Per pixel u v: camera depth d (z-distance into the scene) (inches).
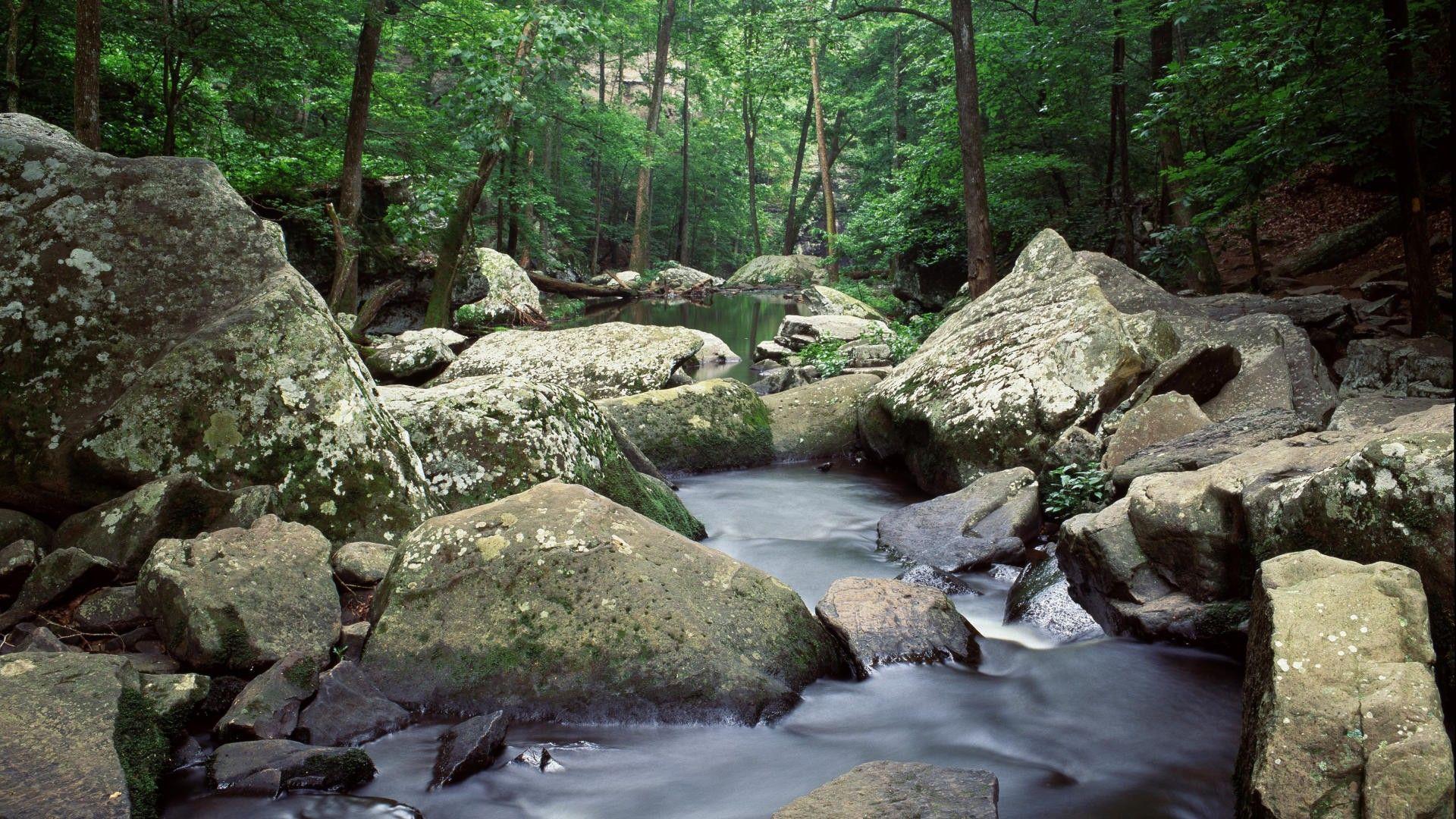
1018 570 218.8
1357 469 135.2
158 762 120.3
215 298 200.4
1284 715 106.4
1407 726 98.4
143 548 168.7
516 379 248.4
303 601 155.6
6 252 192.4
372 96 595.8
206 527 176.1
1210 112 376.5
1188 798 127.3
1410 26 304.8
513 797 127.3
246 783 121.6
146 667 143.8
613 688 147.6
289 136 582.6
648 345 432.8
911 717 152.8
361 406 198.5
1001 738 145.6
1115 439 243.4
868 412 344.8
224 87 612.4
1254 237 527.8
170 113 505.7
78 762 108.3
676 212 1971.0
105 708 117.6
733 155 1964.8
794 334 650.2
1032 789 130.2
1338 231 554.6
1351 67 317.1
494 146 448.5
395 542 193.5
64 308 192.1
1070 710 153.3
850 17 552.7
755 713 148.3
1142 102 687.1
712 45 608.1
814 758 139.6
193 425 186.5
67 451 181.6
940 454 295.9
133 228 199.6
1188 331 307.1
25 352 188.7
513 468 231.6
